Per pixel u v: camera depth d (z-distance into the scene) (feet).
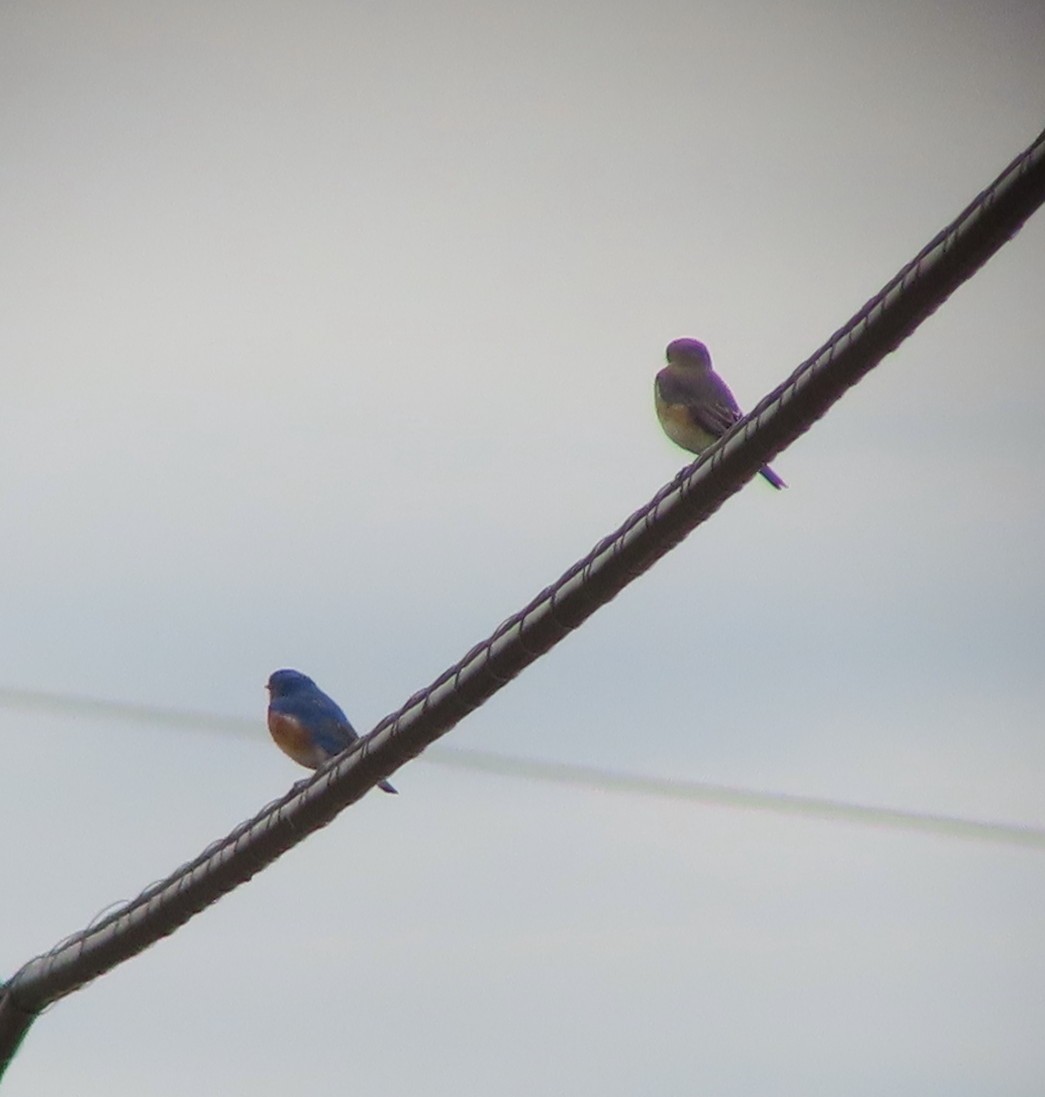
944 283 36.58
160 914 49.42
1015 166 34.96
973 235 35.73
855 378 38.60
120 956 50.49
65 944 51.88
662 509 40.98
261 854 47.47
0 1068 52.49
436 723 44.16
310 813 46.32
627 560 41.42
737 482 40.27
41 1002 52.21
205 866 48.49
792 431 39.42
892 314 37.37
